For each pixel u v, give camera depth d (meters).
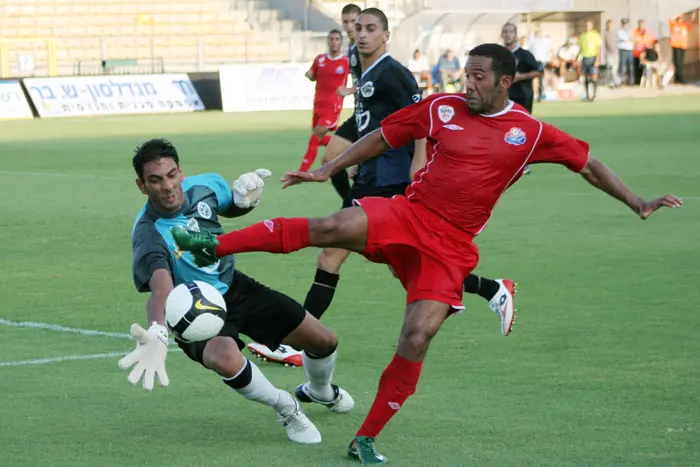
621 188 13.70
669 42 111.25
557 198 36.69
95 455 12.82
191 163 47.88
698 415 14.29
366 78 19.66
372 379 16.41
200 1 105.88
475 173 12.93
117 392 15.58
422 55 96.31
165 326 11.72
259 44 102.62
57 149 55.69
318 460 12.71
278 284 23.56
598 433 13.59
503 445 13.17
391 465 12.51
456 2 100.88
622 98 98.00
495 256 26.33
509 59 12.96
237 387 13.10
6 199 37.38
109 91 84.25
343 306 21.36
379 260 13.27
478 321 19.86
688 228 30.25
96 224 31.95
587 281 23.30
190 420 14.30
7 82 80.69
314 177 13.90
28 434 13.61
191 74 87.75
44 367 16.94
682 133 60.78
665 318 19.88
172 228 12.38
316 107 50.03
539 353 17.58
